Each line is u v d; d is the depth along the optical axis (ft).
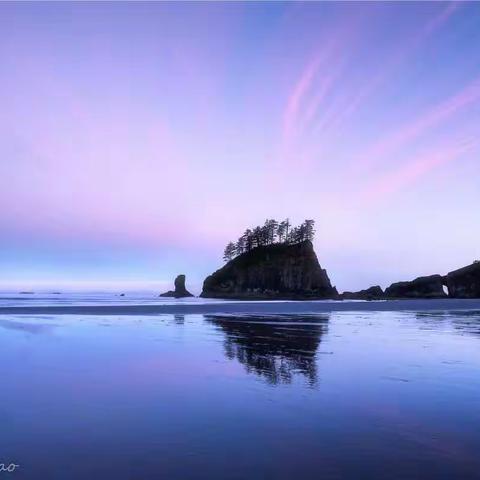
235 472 18.16
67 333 74.90
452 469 18.62
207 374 39.40
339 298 472.03
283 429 23.76
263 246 533.14
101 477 17.66
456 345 61.77
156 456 19.84
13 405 28.55
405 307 201.67
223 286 509.76
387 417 26.13
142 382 35.86
